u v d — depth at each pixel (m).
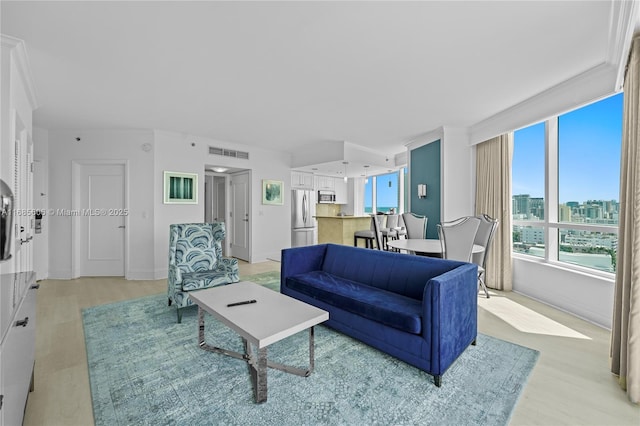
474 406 1.66
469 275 2.22
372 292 2.55
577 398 1.74
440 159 4.58
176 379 1.92
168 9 1.83
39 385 1.86
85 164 4.70
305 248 3.33
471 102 3.45
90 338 2.50
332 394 1.76
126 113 3.86
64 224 4.64
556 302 3.30
